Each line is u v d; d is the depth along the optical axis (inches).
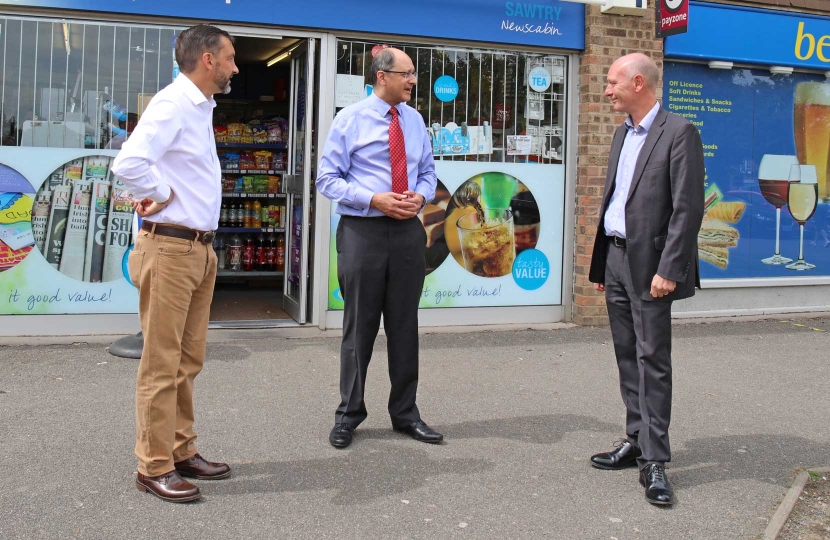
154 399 133.8
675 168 142.8
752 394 214.1
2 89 235.0
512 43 273.3
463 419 185.6
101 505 132.7
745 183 315.6
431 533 127.7
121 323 247.6
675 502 143.1
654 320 146.2
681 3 271.1
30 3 230.1
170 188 130.7
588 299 285.6
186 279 134.2
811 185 324.8
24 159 237.8
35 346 232.5
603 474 154.6
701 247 311.6
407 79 163.2
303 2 249.8
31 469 146.8
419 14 261.7
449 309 280.1
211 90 136.7
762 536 130.5
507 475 152.6
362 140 163.5
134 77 244.2
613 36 281.0
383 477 149.5
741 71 311.3
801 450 171.8
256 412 184.5
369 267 163.5
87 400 187.2
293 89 285.1
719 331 291.1
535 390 210.1
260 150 370.3
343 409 168.2
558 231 290.2
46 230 240.5
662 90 295.4
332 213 264.4
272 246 374.0
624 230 152.0
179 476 137.9
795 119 321.4
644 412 147.7
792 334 287.9
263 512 132.8
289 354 236.1
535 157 285.4
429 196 170.2
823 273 330.0
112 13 238.1
